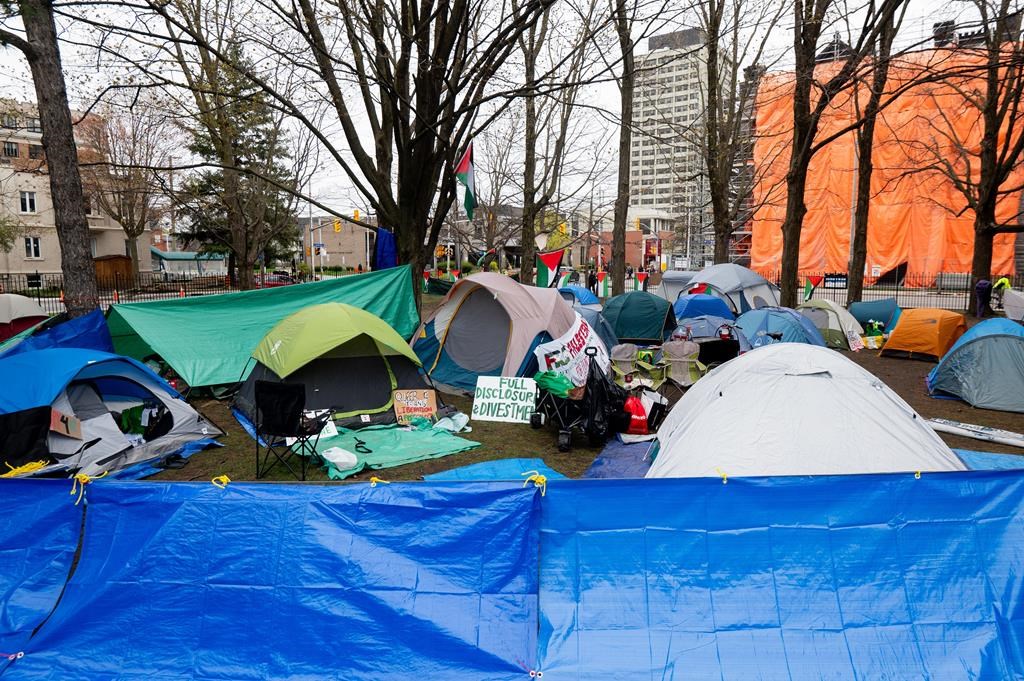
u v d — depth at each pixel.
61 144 10.13
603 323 14.32
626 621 3.99
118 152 33.28
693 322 15.09
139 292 33.78
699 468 5.43
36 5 9.32
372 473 7.61
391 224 14.14
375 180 13.89
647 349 12.91
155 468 7.64
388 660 3.90
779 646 3.88
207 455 8.25
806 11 15.41
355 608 4.01
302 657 3.93
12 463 6.75
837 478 4.18
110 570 4.13
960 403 11.35
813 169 44.34
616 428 8.87
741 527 4.14
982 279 22.27
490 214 27.78
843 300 34.81
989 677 3.78
